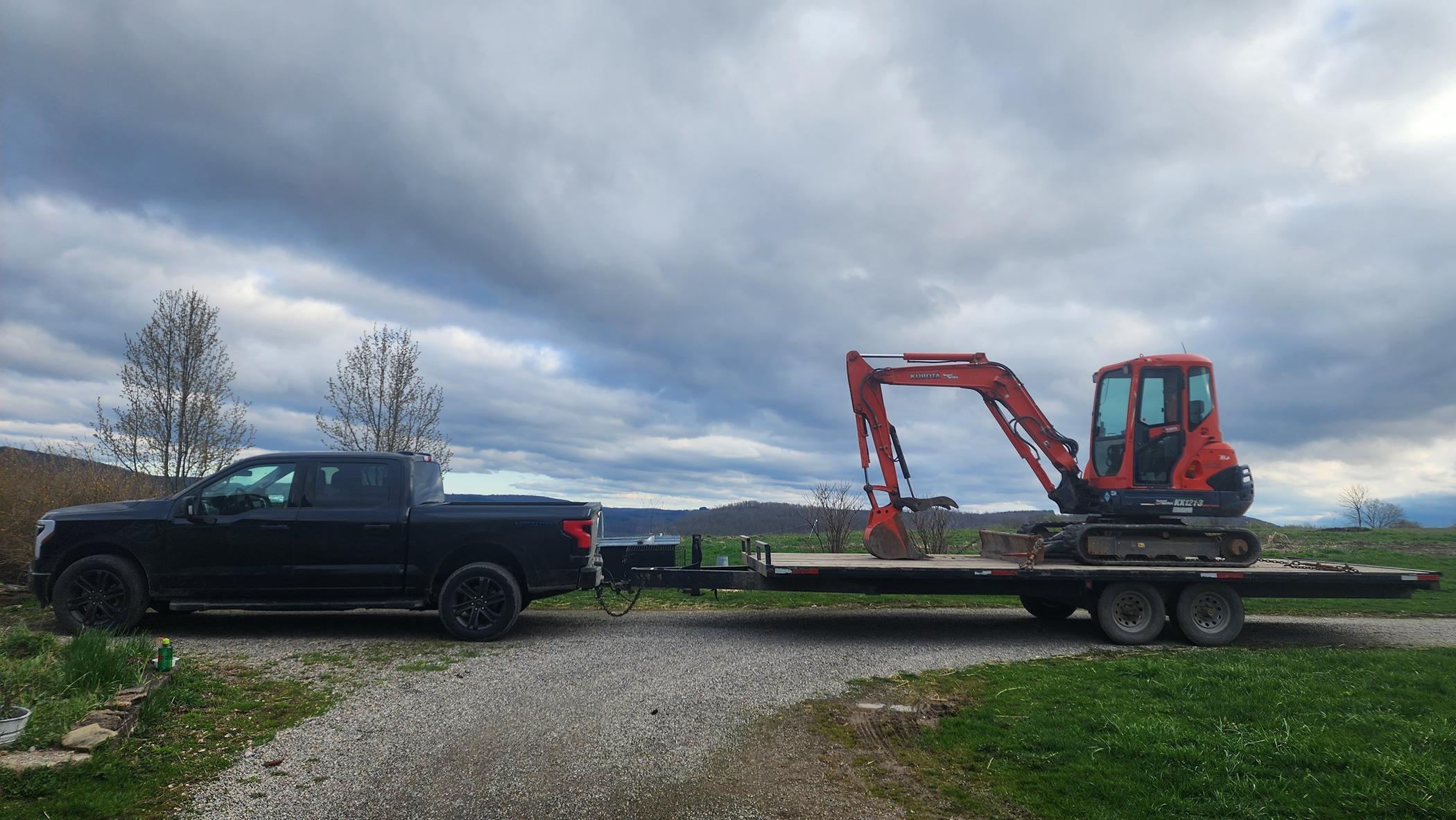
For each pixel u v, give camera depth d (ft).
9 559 36.94
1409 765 15.56
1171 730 17.87
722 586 33.63
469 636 28.89
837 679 24.40
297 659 24.82
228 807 13.92
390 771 15.78
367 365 58.34
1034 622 37.86
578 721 19.33
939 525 58.75
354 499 29.58
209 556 28.32
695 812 14.15
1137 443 37.24
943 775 16.31
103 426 50.57
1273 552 68.64
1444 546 75.25
